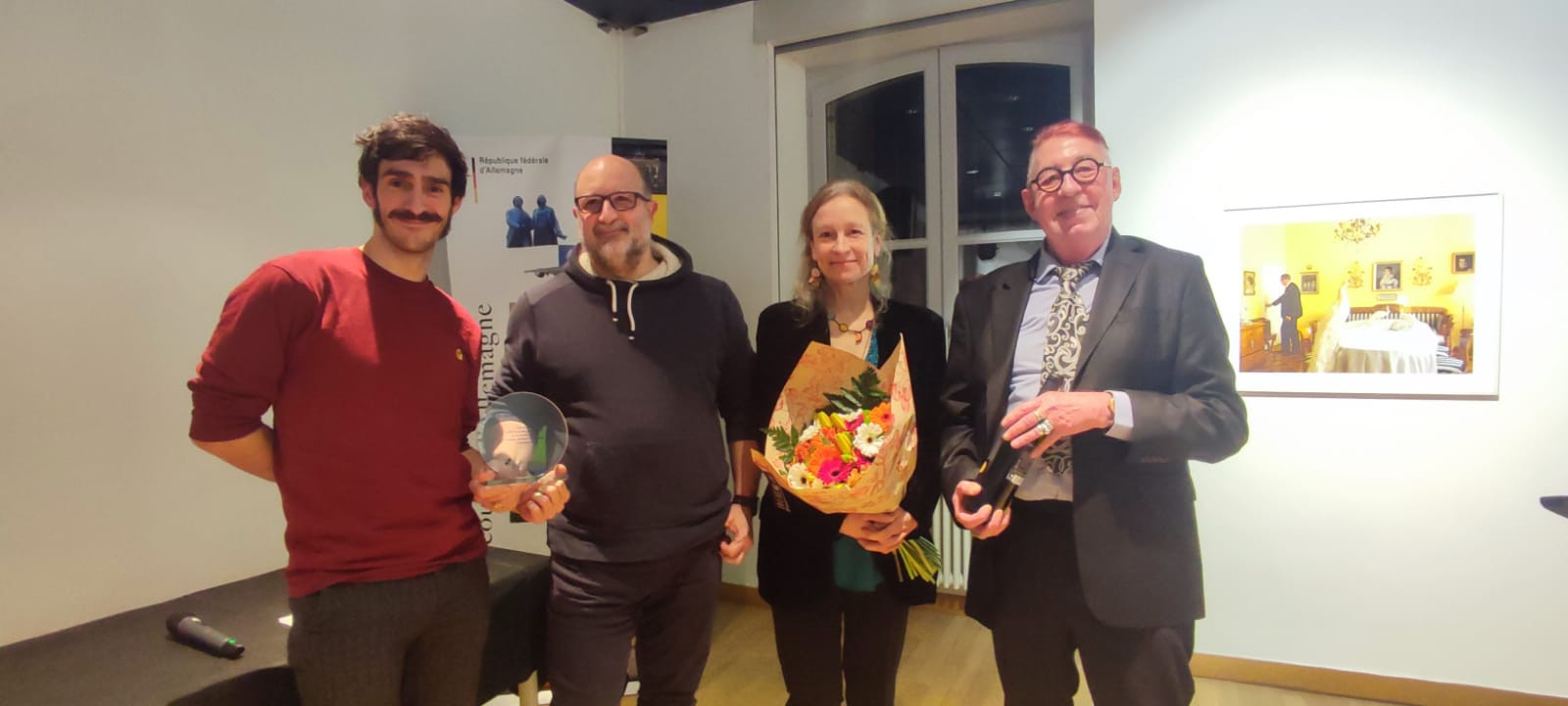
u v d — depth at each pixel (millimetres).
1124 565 1356
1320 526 2568
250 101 2164
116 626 1765
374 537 1306
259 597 1970
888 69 3576
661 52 3695
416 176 1334
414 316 1380
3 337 1690
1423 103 2387
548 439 1442
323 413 1279
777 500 1705
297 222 2295
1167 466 1406
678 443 1598
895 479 1457
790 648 1692
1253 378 2619
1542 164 2275
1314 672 2582
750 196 3537
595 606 1563
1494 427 2359
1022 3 3055
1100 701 1435
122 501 1897
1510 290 2322
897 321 1696
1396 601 2492
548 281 1665
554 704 1588
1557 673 2322
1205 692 2611
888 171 3645
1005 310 1551
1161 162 2701
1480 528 2391
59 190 1773
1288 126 2537
